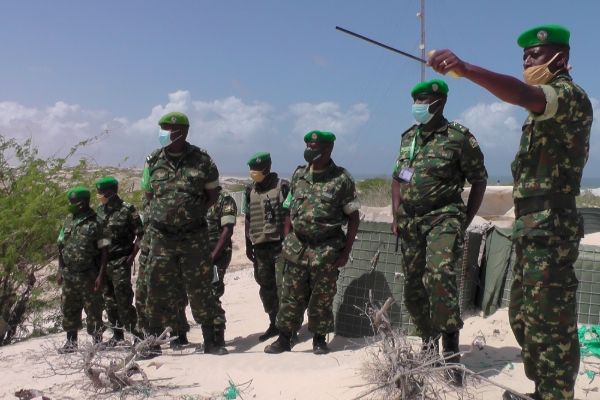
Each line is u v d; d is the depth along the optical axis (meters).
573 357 3.04
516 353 4.32
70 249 6.16
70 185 9.16
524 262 3.11
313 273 5.04
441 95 4.13
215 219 6.44
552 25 3.02
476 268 5.71
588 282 4.87
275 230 6.09
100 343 4.56
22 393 4.30
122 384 4.27
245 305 8.56
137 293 5.93
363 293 5.60
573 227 3.01
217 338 5.38
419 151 4.22
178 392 4.18
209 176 5.20
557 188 3.01
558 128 2.97
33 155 9.25
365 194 14.14
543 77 3.03
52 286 8.58
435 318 3.87
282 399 3.87
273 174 6.27
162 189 5.06
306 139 5.14
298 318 5.17
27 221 7.93
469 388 3.58
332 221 5.04
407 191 4.20
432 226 4.08
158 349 5.33
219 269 6.21
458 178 4.19
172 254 5.11
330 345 5.53
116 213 6.57
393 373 3.43
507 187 8.65
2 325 7.71
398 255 5.45
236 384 4.27
